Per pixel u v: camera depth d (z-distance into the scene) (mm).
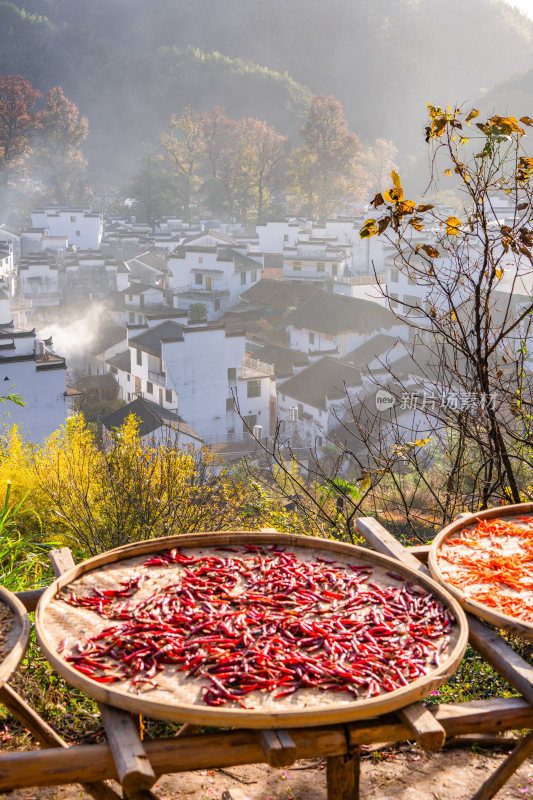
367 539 3582
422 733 2160
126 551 3174
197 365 34250
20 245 64375
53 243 64562
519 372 4926
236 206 92625
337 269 56625
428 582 2902
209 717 2107
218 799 3197
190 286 54156
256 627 2623
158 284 61156
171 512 6203
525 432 5012
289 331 45781
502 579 2969
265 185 92750
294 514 6461
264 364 37219
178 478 6445
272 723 2102
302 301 50844
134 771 2047
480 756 3551
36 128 98938
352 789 2350
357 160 104688
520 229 4543
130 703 2186
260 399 36125
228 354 34688
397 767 3443
